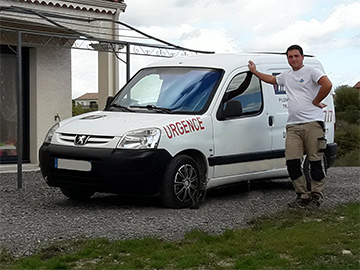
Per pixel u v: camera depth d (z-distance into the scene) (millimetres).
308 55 6836
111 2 9211
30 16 8422
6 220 4719
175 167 5160
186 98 5641
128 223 4590
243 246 3914
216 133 5527
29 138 9273
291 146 5387
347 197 5977
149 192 5086
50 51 9328
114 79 9555
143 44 8242
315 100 5320
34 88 9203
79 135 5199
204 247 3898
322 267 3512
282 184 6953
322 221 4812
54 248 3838
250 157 5824
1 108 9023
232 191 6363
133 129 5102
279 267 3516
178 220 4703
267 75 5691
